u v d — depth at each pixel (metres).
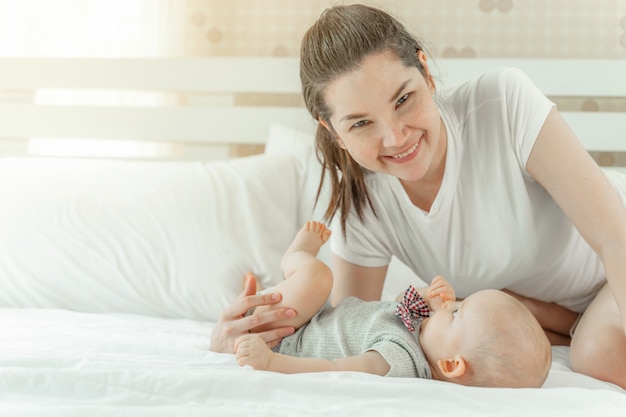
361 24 1.16
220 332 1.29
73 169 1.98
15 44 2.50
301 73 1.26
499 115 1.32
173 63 2.35
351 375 1.05
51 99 2.50
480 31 2.38
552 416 0.92
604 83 2.17
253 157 2.07
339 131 1.21
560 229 1.39
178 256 1.76
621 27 2.33
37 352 1.18
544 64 2.19
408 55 1.16
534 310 1.54
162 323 1.61
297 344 1.29
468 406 0.97
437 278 1.31
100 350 1.25
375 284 1.54
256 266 1.76
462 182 1.36
